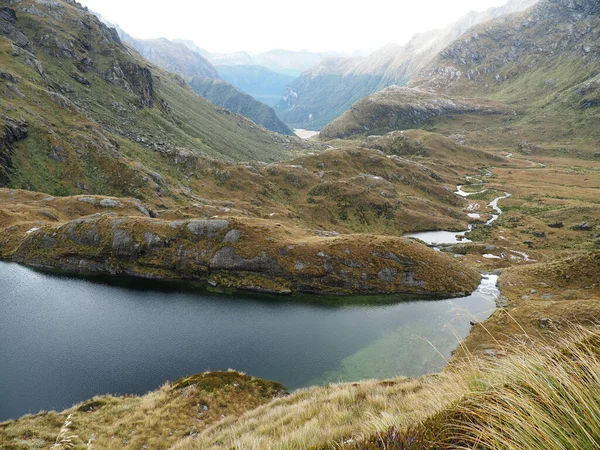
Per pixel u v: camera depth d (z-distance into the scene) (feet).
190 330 164.14
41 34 625.00
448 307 192.75
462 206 549.13
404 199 508.12
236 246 236.63
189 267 232.73
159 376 125.39
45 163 368.48
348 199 481.05
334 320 177.78
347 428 23.39
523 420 10.28
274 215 422.00
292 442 23.59
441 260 238.68
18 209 292.40
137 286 218.59
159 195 395.14
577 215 427.33
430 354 138.41
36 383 119.75
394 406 31.27
